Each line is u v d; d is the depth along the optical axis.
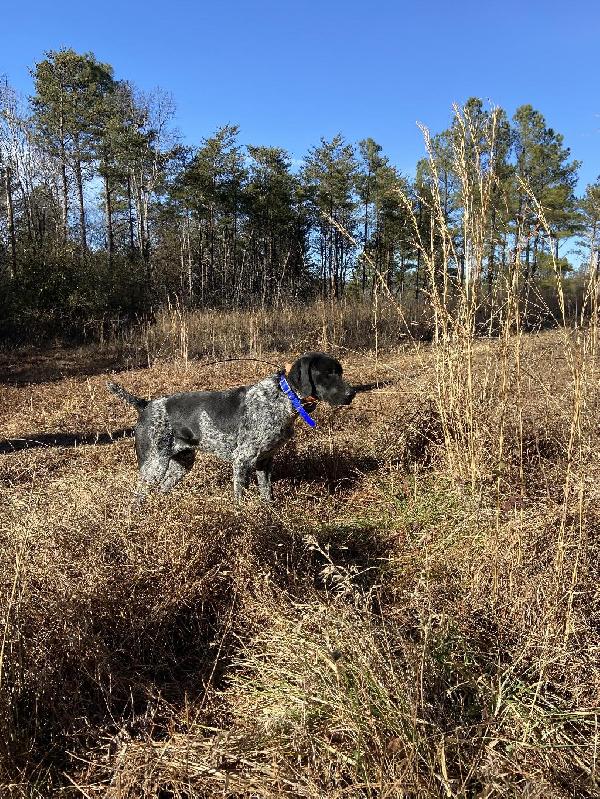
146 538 3.14
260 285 39.19
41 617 2.50
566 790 1.87
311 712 2.11
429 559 3.18
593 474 3.51
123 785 2.03
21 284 21.48
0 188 25.55
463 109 3.70
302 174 37.19
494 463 3.88
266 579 2.94
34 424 8.38
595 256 3.22
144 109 28.59
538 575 2.82
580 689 2.27
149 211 33.41
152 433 4.88
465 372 4.22
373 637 2.37
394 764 1.83
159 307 24.80
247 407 4.66
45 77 28.31
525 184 2.95
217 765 2.07
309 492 4.93
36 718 2.25
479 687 2.26
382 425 5.86
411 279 29.23
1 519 3.36
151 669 2.68
